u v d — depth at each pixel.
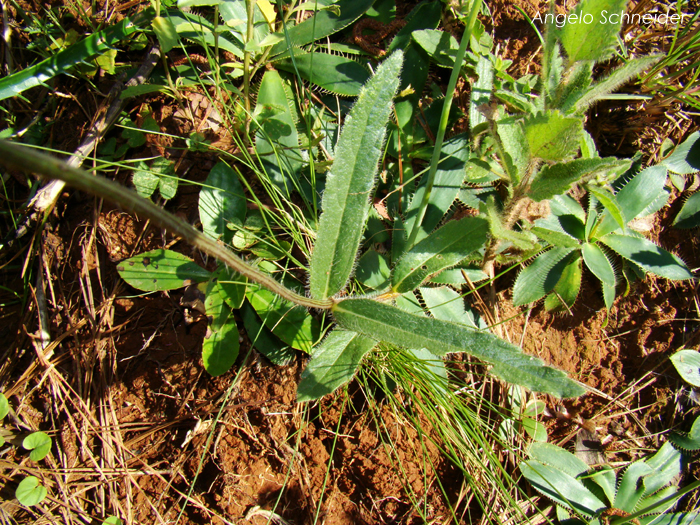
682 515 0.30
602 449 0.31
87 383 0.30
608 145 0.34
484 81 0.29
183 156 0.32
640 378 0.32
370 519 0.29
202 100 0.32
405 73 0.32
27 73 0.31
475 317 0.31
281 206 0.30
